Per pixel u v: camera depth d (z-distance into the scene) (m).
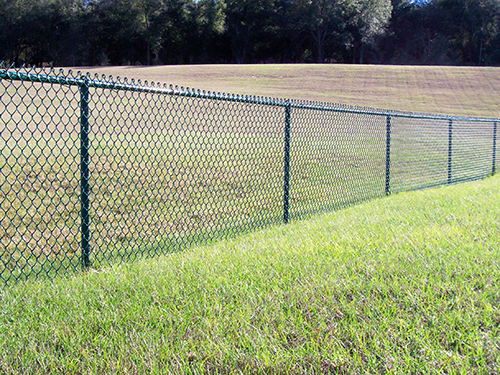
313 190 7.52
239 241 4.21
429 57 70.44
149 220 5.29
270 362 1.92
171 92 3.88
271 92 31.34
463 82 38.31
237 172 8.19
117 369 1.87
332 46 71.06
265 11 67.44
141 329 2.23
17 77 2.93
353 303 2.47
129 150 9.20
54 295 2.67
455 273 2.89
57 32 60.88
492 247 3.40
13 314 2.40
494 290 2.60
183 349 2.02
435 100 31.09
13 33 58.38
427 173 9.73
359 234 4.01
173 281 2.83
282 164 9.23
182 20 64.69
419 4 74.62
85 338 2.13
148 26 63.34
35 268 3.53
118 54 66.56
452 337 2.10
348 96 31.16
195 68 46.00
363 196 7.05
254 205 6.32
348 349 2.02
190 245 4.23
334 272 2.94
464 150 13.04
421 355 1.96
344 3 65.81
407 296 2.54
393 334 2.12
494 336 2.12
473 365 1.90
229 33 69.06
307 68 45.41
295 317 2.32
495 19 67.69
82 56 62.91
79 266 3.46
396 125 16.86
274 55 73.31
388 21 71.44
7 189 6.02
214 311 2.41
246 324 2.24
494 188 7.07
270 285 2.76
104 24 63.06
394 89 35.00
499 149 14.22
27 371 1.86
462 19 68.69
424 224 4.37
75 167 7.48
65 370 1.88
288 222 5.23
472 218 4.52
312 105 5.49
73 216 5.25
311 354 1.99
